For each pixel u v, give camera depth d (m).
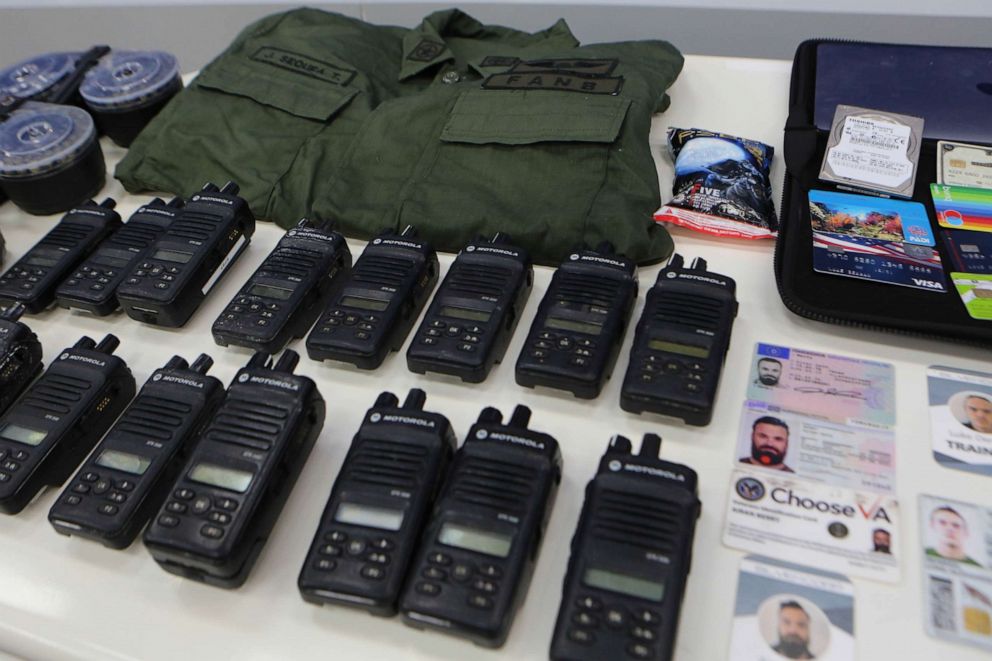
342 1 1.57
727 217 0.88
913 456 0.68
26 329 0.82
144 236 0.91
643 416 0.72
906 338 0.77
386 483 0.64
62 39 1.72
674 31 1.48
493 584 0.58
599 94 0.96
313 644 0.60
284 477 0.68
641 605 0.56
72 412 0.74
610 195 0.88
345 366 0.80
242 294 0.82
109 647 0.61
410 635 0.60
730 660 0.57
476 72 1.11
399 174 0.95
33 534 0.69
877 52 1.02
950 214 0.85
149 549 0.63
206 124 1.04
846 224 0.84
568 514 0.66
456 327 0.76
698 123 1.05
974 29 1.35
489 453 0.65
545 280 0.86
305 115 1.02
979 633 0.57
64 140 0.99
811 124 0.94
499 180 0.91
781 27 1.43
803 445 0.69
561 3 1.48
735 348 0.77
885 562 0.61
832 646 0.57
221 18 1.63
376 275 0.82
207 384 0.73
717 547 0.63
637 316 0.81
